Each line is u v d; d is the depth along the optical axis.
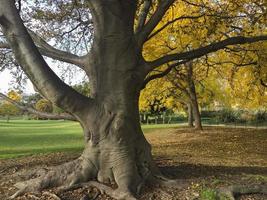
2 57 13.18
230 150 20.03
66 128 54.16
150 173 8.91
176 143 24.36
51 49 9.55
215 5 14.80
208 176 9.73
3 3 7.38
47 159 13.37
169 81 28.69
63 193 8.32
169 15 16.97
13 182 9.13
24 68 7.77
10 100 9.73
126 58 8.77
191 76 26.84
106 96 8.73
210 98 35.78
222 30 15.02
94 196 8.25
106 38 8.70
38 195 8.23
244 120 48.91
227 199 8.22
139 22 9.42
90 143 8.78
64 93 8.12
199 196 8.29
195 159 15.31
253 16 13.98
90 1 8.57
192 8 16.52
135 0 8.77
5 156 15.78
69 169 8.73
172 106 39.25
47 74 7.82
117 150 8.66
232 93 31.02
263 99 31.02
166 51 20.83
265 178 9.66
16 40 7.52
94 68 8.88
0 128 52.50
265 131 30.81
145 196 8.39
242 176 9.88
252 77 24.91
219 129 34.03
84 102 8.56
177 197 8.33
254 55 18.61
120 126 8.65
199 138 26.94
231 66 24.81
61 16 13.48
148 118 68.31
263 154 18.50
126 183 8.47
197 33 14.98
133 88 8.87
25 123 79.88
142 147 8.99
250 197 8.59
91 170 8.70
